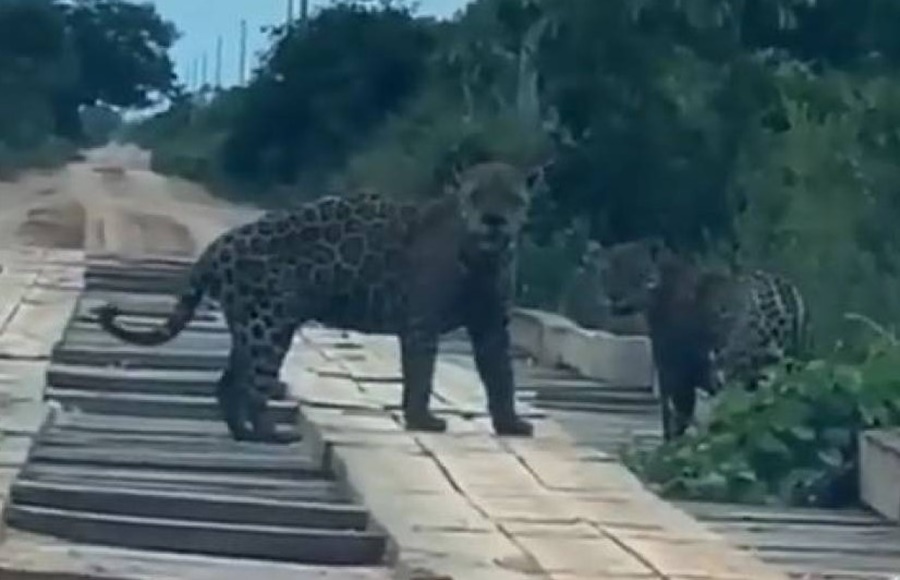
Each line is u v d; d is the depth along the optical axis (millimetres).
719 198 22094
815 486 12180
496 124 24156
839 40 23922
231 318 13648
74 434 13094
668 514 10977
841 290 18031
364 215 13781
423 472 11875
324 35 53375
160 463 12148
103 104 93375
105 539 9781
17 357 16703
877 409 12500
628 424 15344
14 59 77375
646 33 22609
